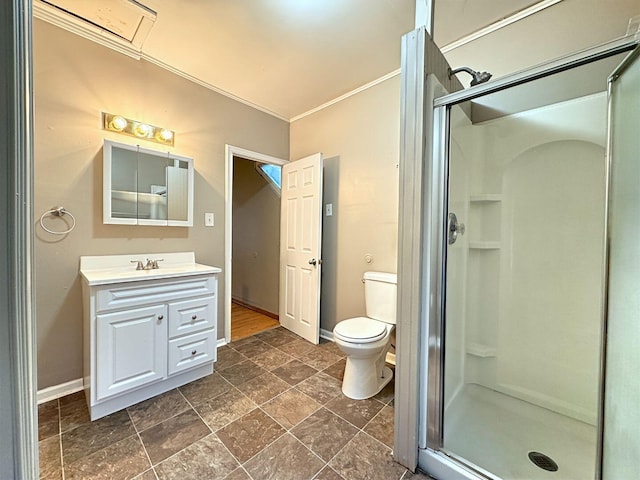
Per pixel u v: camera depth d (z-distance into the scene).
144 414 1.61
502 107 1.75
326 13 1.69
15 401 0.44
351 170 2.66
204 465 1.26
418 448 1.27
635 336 0.83
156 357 1.77
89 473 1.21
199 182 2.46
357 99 2.59
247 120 2.82
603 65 1.40
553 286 1.69
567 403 1.63
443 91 1.33
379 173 2.45
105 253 1.96
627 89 0.95
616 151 1.03
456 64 1.96
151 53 2.08
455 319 1.54
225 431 1.48
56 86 1.76
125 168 2.02
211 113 2.54
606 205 1.10
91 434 1.44
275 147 3.10
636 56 0.88
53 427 1.49
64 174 1.79
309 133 3.03
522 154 1.75
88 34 1.85
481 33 1.85
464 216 1.62
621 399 0.91
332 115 2.80
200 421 1.56
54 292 1.77
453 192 1.42
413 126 1.26
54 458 1.28
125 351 1.64
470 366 1.86
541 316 1.72
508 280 1.82
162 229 2.24
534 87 1.64
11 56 0.43
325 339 2.83
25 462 0.45
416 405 1.25
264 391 1.87
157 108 2.20
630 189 0.90
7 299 0.43
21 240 0.44
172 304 1.84
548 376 1.69
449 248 1.38
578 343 1.61
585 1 1.53
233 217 4.32
